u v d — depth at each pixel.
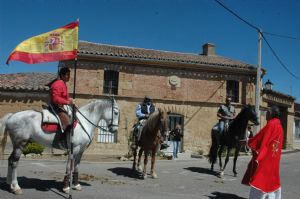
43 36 10.33
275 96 30.23
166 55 26.61
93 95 23.55
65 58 10.40
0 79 24.77
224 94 26.34
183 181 13.53
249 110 14.06
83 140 10.45
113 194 10.51
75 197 9.87
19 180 11.96
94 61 23.66
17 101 22.88
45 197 9.69
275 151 9.01
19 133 9.85
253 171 9.08
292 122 33.03
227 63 26.83
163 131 12.70
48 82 24.36
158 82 24.97
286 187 13.27
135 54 24.81
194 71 25.77
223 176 15.02
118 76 24.20
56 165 16.75
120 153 23.83
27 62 10.12
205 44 30.39
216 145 15.84
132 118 24.25
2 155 9.99
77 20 10.49
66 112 10.24
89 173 14.38
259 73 24.27
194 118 25.67
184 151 25.25
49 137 10.05
